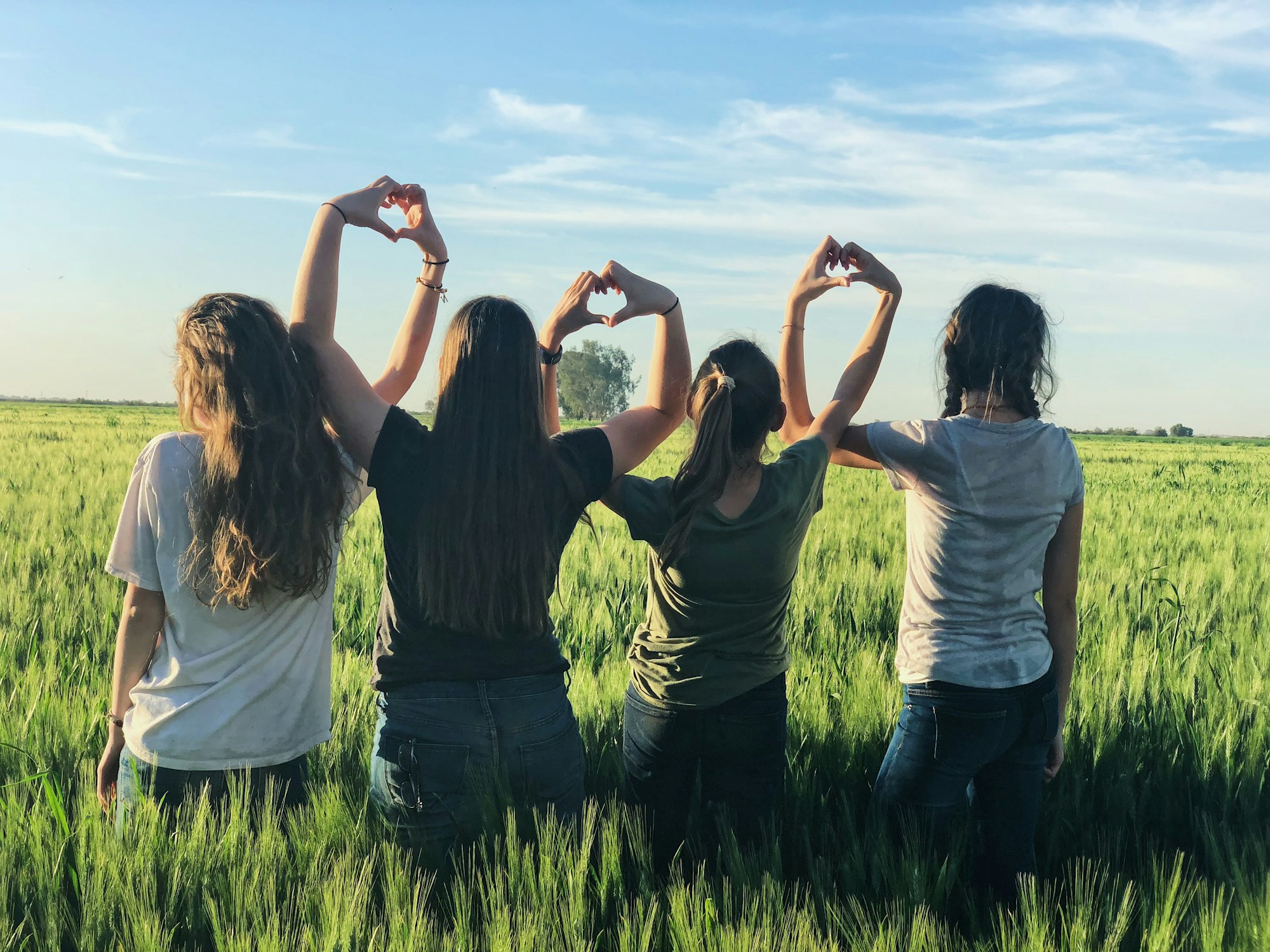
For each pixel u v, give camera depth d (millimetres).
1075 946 1926
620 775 2848
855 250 2416
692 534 2010
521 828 1922
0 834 2152
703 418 1976
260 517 1835
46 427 34375
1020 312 2176
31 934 1880
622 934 1895
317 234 2002
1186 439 114562
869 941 1953
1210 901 2238
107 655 4363
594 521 10125
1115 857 2602
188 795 1984
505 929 1758
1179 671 4074
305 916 1887
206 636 1973
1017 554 2148
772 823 2355
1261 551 9070
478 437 1805
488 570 1779
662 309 2184
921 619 2219
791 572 2152
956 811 2314
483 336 1838
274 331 1872
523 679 1892
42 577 6082
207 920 1915
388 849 1985
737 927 1942
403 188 2207
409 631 1864
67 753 2898
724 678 2156
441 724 1837
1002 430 2162
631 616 5297
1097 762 3080
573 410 128500
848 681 3746
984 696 2121
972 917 2197
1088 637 4867
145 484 1893
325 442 1950
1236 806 2838
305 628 2066
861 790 2971
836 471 22266
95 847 2016
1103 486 20094
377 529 9086
